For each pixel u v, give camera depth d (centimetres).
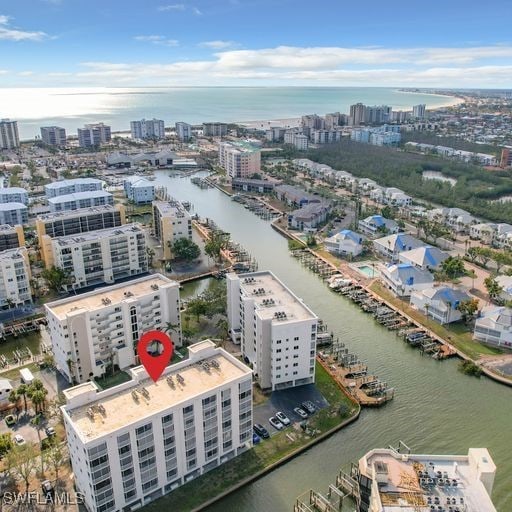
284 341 16862
